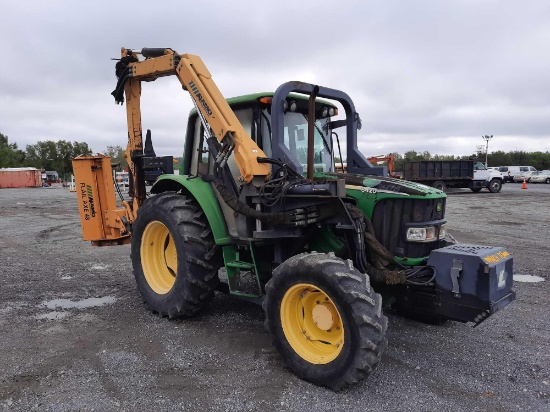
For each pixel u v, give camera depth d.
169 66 4.90
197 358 3.86
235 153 4.18
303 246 4.32
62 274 6.93
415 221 3.95
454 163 25.56
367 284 3.22
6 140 89.00
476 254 3.45
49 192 33.62
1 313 5.07
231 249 4.50
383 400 3.19
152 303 4.94
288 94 4.21
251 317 4.91
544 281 6.41
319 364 3.35
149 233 5.11
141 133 5.77
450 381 3.48
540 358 3.90
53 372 3.60
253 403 3.14
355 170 4.86
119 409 3.06
